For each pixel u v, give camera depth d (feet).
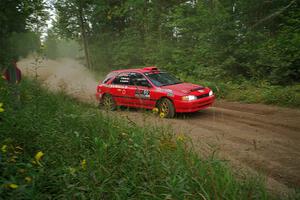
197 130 22.18
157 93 27.96
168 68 58.18
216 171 11.28
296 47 38.32
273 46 41.63
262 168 14.37
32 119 16.15
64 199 9.07
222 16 47.78
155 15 69.51
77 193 8.84
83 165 10.32
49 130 15.03
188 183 10.21
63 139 14.12
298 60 38.47
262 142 18.47
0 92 19.60
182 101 26.23
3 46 35.47
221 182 10.16
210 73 45.88
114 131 15.79
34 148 13.74
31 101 22.97
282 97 31.73
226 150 17.20
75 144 14.16
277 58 39.37
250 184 10.35
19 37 38.96
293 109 28.43
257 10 54.19
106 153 12.66
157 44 70.08
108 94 32.81
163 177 10.94
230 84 41.88
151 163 11.62
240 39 47.29
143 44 76.23
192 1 62.75
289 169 14.15
